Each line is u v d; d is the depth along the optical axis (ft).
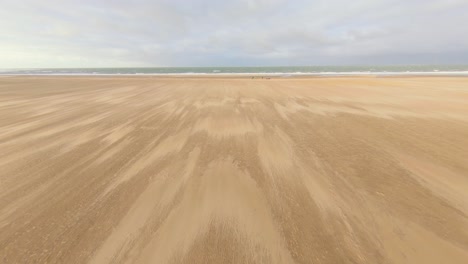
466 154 13.71
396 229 7.79
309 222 8.21
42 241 7.48
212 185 10.69
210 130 19.45
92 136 18.08
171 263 6.60
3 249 7.18
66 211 8.95
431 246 7.07
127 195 9.98
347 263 6.57
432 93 38.40
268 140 16.83
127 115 24.94
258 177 11.42
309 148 15.15
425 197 9.54
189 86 53.42
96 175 11.80
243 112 26.03
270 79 75.66
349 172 11.79
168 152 14.73
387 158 13.38
